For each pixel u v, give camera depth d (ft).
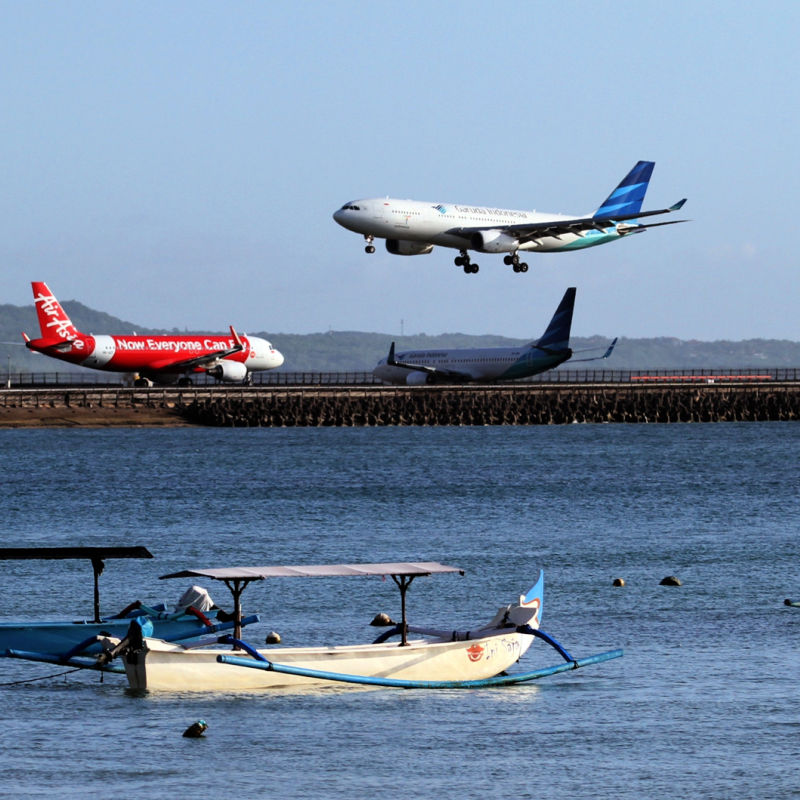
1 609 578.66
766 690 418.72
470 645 438.81
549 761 346.33
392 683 428.97
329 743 364.58
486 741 365.81
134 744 363.56
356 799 316.19
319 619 550.77
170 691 418.92
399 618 557.33
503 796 318.04
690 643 495.00
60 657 429.38
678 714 391.45
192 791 321.93
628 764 342.85
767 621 539.29
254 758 350.02
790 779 329.31
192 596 476.95
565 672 449.48
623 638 506.48
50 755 352.90
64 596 615.16
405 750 357.00
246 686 424.87
